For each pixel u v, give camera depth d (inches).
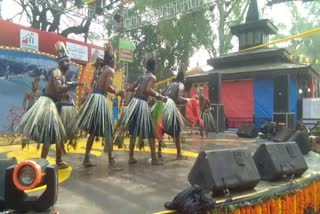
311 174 178.2
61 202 108.3
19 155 195.2
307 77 536.4
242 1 802.8
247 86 531.2
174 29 757.9
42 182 86.7
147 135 173.5
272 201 136.9
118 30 540.7
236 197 123.6
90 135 164.2
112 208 104.2
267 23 593.0
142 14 530.3
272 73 495.5
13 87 325.1
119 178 142.9
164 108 192.7
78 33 773.9
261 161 157.2
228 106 547.5
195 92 562.6
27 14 777.6
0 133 310.0
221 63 601.3
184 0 495.2
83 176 145.2
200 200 106.0
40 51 348.2
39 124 145.3
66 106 166.7
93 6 492.4
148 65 179.3
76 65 371.9
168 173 154.4
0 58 316.5
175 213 104.9
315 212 172.4
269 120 505.0
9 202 86.2
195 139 323.6
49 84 152.3
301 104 521.0
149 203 110.5
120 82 417.4
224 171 124.2
